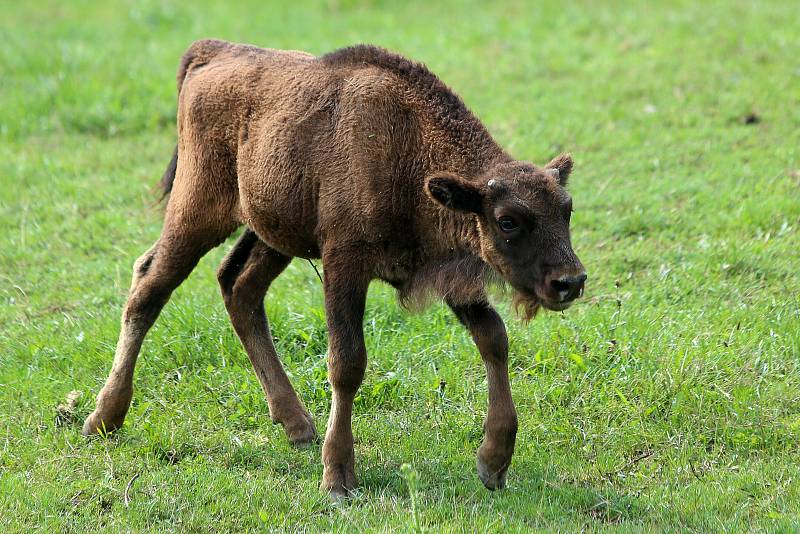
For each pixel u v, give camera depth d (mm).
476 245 19031
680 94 39750
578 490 19656
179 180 22484
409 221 19609
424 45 48125
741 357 23281
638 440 21500
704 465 20656
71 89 43219
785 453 20906
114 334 25844
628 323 24672
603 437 21656
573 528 17984
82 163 37938
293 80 20812
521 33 48969
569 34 48281
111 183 36281
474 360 24391
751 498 19266
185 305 26203
